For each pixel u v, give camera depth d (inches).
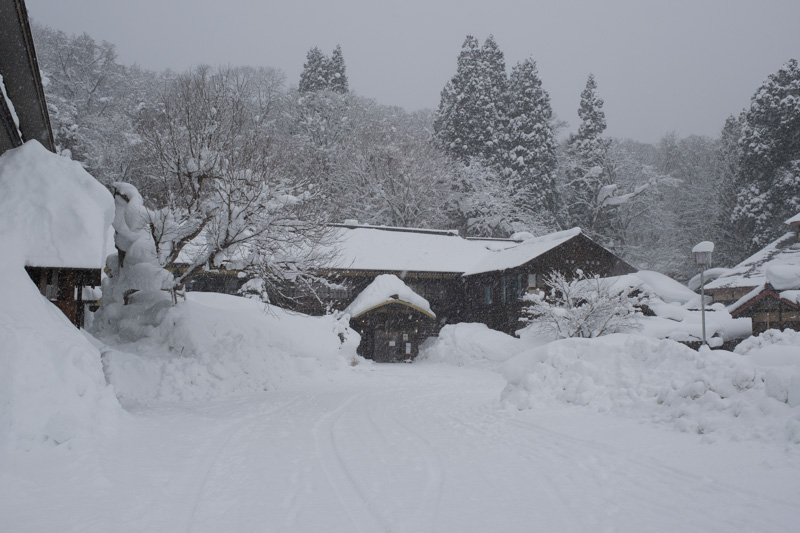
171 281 789.9
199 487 266.1
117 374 678.5
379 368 1157.7
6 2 410.0
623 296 1085.1
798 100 1926.7
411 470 298.8
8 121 524.1
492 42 2461.9
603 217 2219.5
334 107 2089.1
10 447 274.2
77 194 511.8
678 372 410.3
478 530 207.9
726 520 206.5
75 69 1959.9
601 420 397.1
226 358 773.9
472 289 1512.1
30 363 314.0
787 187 1860.2
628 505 230.2
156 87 1800.0
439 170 1953.7
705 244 737.0
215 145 754.2
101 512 221.8
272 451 349.7
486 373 1087.6
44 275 494.0
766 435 294.8
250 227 722.8
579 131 2358.5
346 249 1449.3
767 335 478.0
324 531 208.1
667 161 2593.5
